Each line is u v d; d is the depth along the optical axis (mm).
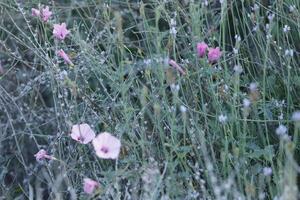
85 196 3371
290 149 2668
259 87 3689
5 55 4285
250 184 3043
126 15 4281
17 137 4055
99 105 3697
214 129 3459
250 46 3945
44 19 3857
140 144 3365
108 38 3994
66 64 3928
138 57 4215
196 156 3406
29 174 3820
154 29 3695
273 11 3812
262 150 3268
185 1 3865
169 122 3471
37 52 3969
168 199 3062
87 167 3654
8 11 4309
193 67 3711
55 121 3986
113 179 3279
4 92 4066
